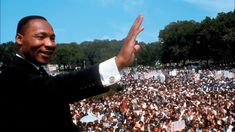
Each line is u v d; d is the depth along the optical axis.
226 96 57.97
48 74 2.97
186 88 78.62
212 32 172.12
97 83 2.64
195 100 53.31
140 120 36.19
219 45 170.62
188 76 113.94
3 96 2.71
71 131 2.89
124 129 32.06
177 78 114.50
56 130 2.76
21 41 2.92
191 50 192.38
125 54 2.65
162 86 85.31
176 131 31.06
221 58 175.12
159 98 60.66
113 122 35.47
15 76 2.73
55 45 3.00
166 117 39.09
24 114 2.68
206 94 60.88
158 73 117.25
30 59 2.90
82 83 2.64
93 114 42.94
